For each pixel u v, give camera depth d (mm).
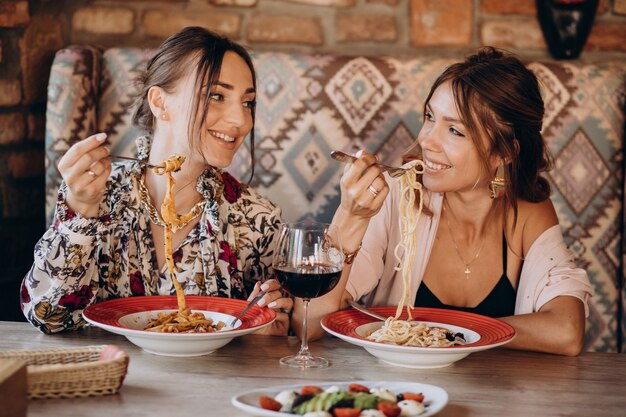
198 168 1874
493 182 2012
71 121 2650
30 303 1706
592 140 2705
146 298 1731
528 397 1374
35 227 2906
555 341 1680
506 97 1887
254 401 1228
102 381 1293
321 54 2754
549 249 2002
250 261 2016
